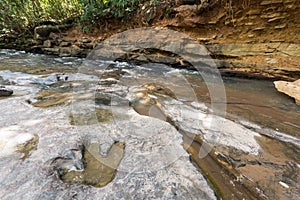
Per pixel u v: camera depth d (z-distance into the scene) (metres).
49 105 1.91
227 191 0.90
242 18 3.30
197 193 0.88
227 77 3.34
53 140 1.26
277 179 0.98
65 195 0.84
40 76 3.15
